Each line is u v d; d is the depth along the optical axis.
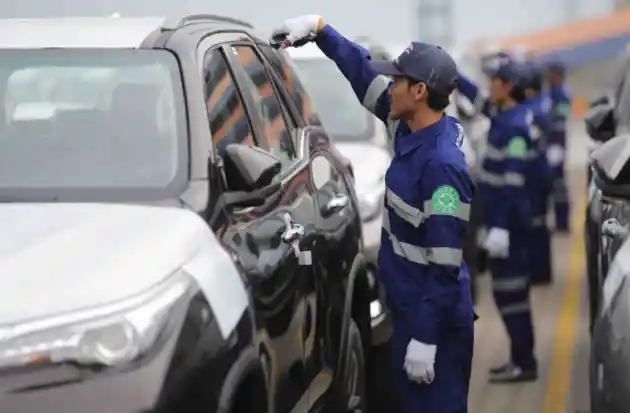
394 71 10.61
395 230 10.83
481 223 22.08
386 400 15.12
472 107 23.58
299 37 11.88
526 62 18.28
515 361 17.55
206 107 9.27
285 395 9.42
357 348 12.57
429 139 10.62
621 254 10.23
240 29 11.45
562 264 27.53
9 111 9.48
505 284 17.30
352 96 20.23
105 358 6.93
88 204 8.48
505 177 17.06
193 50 9.64
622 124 16.09
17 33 10.20
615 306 9.48
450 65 10.62
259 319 8.66
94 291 7.11
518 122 17.05
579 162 55.88
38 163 9.04
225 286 8.05
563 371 18.12
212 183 8.77
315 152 12.08
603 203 13.88
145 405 6.93
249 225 9.12
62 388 6.82
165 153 8.96
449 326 10.84
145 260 7.49
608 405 9.14
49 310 6.96
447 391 10.95
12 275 7.21
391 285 10.87
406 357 10.77
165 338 7.20
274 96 11.49
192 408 7.29
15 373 6.80
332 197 11.88
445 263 10.48
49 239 7.71
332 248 11.45
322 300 10.87
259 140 10.30
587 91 108.75
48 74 9.59
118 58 9.61
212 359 7.58
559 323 21.31
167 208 8.42
